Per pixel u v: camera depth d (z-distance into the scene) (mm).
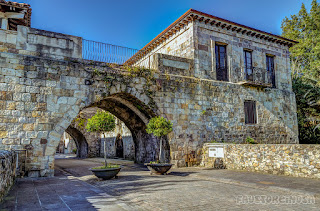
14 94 9648
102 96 11266
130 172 11328
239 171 10570
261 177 8750
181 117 13117
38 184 8188
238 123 15039
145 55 19000
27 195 6461
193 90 13711
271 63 18062
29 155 9656
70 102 10578
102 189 7480
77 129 24359
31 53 10430
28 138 9688
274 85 17797
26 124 9719
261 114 16266
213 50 14992
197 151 13266
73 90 10703
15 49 10172
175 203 5488
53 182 8617
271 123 16625
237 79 15672
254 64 16734
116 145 22078
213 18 14750
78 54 11375
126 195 6434
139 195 6336
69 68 10742
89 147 24797
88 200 5938
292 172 8875
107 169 8891
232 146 11461
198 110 13695
